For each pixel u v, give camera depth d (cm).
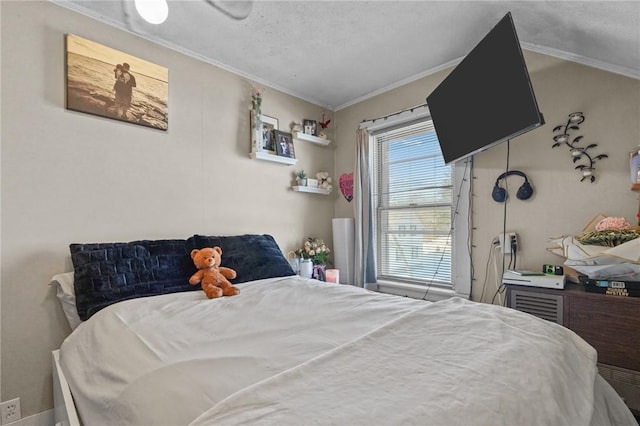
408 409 63
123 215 204
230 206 262
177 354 97
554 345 99
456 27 212
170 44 229
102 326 131
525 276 188
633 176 170
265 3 187
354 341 98
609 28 155
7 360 162
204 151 247
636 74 180
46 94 177
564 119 207
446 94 227
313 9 193
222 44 232
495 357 86
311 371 79
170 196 227
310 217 329
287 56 251
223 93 261
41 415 169
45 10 178
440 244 278
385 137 322
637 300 150
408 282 299
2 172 163
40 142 174
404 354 90
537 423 67
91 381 105
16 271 165
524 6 176
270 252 238
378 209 326
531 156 220
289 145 304
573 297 168
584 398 87
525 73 158
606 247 165
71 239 183
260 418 61
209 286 176
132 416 77
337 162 358
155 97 220
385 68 272
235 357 91
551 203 211
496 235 236
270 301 160
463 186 255
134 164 210
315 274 301
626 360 152
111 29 203
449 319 119
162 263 190
